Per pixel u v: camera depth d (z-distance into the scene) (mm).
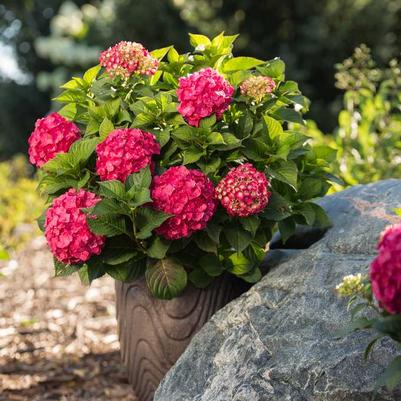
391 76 5953
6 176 10727
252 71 3957
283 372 3129
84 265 3592
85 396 4559
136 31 18609
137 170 3449
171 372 3537
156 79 3906
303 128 6109
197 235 3555
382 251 2457
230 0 18688
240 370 3266
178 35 18406
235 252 3686
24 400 4520
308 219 3680
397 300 2398
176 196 3367
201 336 3578
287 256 3895
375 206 3727
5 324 5965
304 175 3855
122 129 3561
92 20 19359
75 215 3371
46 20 24234
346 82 5855
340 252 3533
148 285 3549
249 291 3584
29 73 24250
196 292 3719
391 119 5957
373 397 2859
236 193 3398
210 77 3523
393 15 18281
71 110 3934
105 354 5219
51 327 5848
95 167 3660
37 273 7191
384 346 3020
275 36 18797
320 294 3320
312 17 18188
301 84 17562
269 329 3340
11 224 8633
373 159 5699
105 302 6320
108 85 3764
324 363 3062
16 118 23016
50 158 3680
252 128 3707
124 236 3498
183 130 3545
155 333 3752
